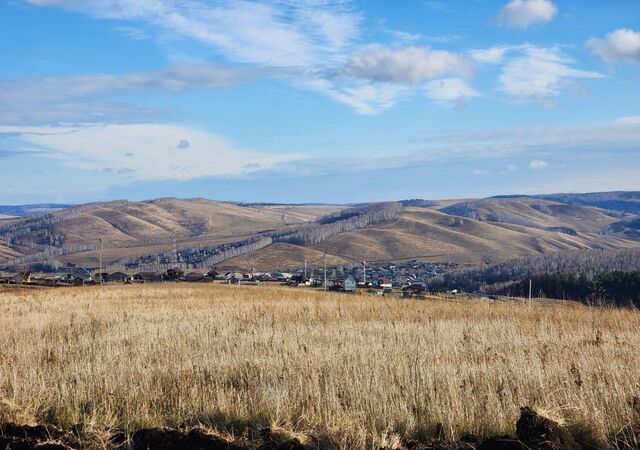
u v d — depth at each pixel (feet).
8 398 32.53
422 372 34.50
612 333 53.57
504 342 48.47
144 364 39.32
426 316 71.36
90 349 46.29
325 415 28.09
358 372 34.88
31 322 71.97
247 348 45.16
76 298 131.54
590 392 29.22
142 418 29.58
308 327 59.98
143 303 111.45
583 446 25.02
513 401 29.53
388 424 27.35
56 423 30.07
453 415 27.68
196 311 85.30
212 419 29.40
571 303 81.87
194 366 38.47
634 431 25.36
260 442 26.20
